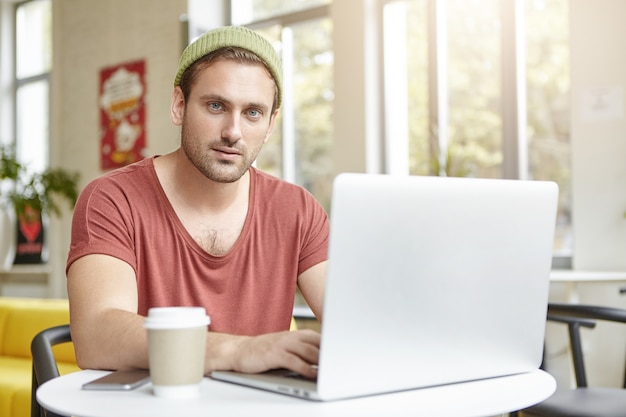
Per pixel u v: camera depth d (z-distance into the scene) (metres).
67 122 7.07
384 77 5.05
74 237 1.38
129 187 1.44
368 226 0.97
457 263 1.07
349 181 0.95
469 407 0.98
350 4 5.07
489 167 4.61
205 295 1.46
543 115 4.38
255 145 1.35
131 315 1.20
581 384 2.03
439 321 1.07
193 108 1.34
